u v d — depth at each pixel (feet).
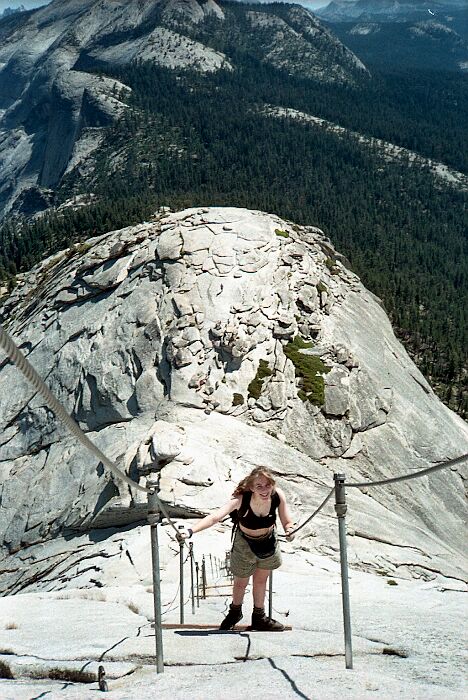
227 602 59.88
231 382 197.57
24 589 153.48
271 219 255.70
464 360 453.17
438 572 157.28
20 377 228.02
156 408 193.16
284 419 196.65
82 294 236.84
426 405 238.68
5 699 25.36
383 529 168.96
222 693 24.95
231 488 154.20
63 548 161.07
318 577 112.78
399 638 36.29
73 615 48.26
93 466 180.96
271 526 36.96
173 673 29.12
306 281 236.63
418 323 492.54
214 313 211.00
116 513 154.61
